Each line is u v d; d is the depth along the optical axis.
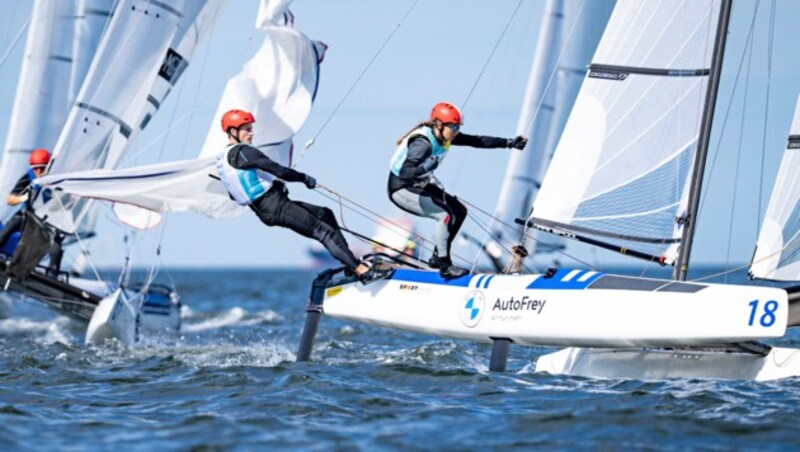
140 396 31.81
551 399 30.53
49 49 58.81
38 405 30.03
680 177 36.34
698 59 36.47
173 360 38.66
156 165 42.16
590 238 37.06
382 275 38.19
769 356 34.66
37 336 55.53
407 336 56.88
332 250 36.78
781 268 34.78
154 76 52.72
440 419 28.02
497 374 34.88
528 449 24.81
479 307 35.88
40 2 58.72
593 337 33.59
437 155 35.16
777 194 34.81
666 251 36.34
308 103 47.53
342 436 26.06
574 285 34.34
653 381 33.72
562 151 37.34
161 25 52.62
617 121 36.94
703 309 32.03
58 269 54.38
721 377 35.19
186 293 145.00
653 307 32.75
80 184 42.62
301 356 38.72
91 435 26.11
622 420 27.44
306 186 35.72
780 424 26.81
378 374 34.91
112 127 51.91
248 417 28.27
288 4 46.59
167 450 24.66
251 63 47.28
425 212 35.69
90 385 33.91
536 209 37.50
